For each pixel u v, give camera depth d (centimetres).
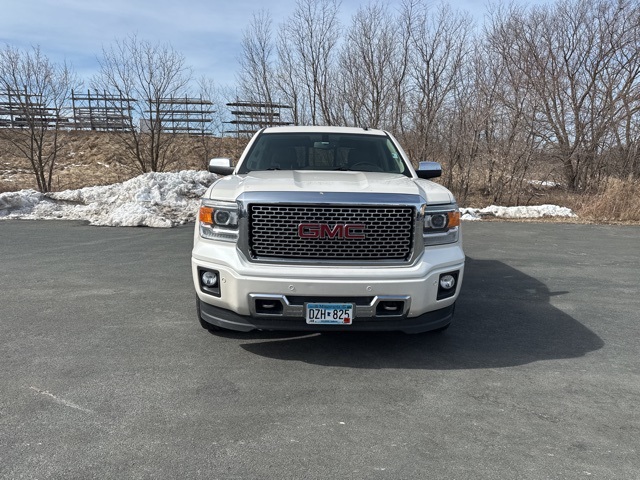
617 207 1377
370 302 339
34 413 283
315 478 229
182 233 985
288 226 343
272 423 278
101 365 352
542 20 1952
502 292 583
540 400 313
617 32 1831
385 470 236
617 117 1797
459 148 1934
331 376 342
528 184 1914
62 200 1305
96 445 252
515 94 1827
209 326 415
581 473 237
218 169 512
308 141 509
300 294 335
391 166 484
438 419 286
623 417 293
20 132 2052
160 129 1973
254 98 2109
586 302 545
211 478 228
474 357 383
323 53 2033
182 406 295
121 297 530
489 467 240
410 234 348
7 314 468
